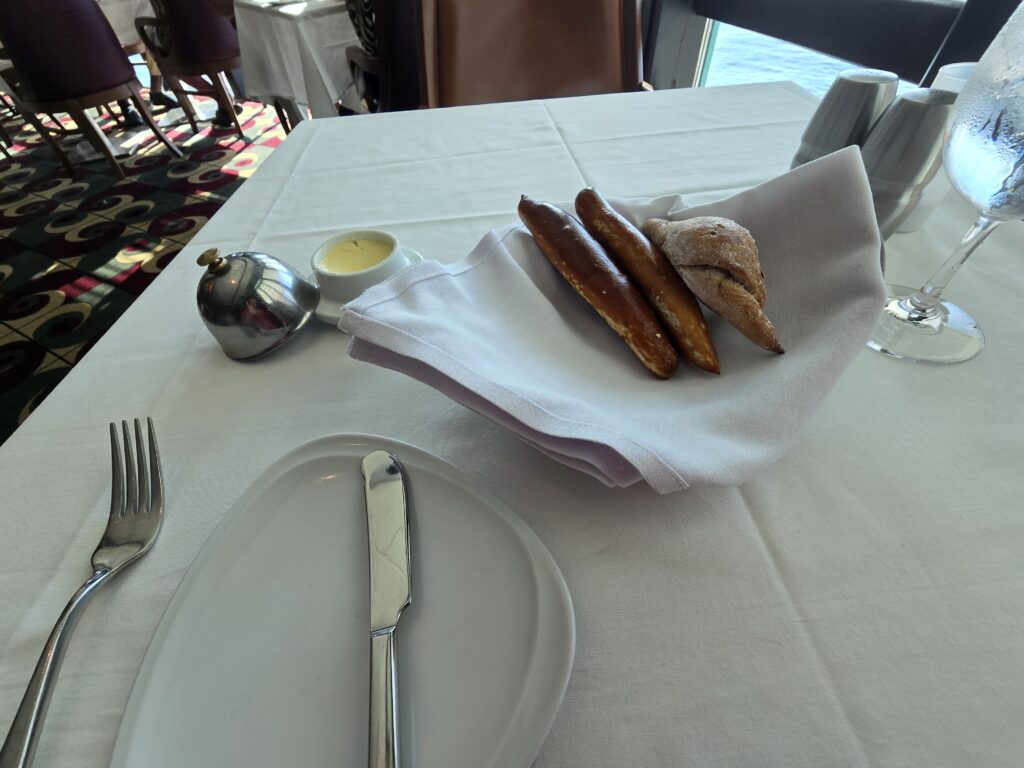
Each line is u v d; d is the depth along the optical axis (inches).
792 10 58.5
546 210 15.1
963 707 9.1
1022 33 11.6
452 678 9.4
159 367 16.6
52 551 12.0
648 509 12.1
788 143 29.0
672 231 14.1
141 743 8.5
